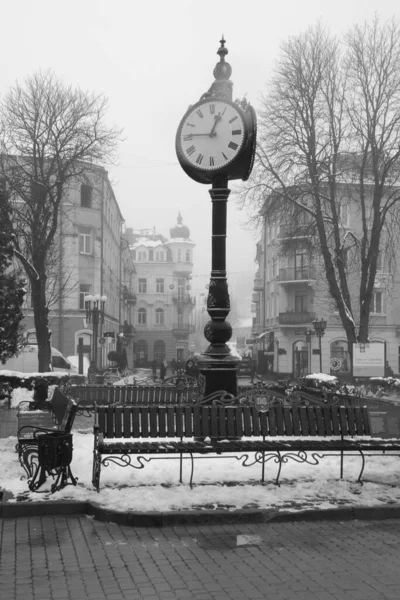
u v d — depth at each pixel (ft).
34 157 81.66
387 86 82.48
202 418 26.96
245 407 27.58
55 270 130.21
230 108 34.04
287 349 156.66
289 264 154.20
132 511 22.16
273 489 25.75
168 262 278.87
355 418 28.30
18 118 81.56
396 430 34.50
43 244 82.12
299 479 27.58
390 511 23.39
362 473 28.91
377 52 82.84
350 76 83.76
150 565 18.26
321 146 84.94
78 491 24.71
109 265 177.99
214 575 17.54
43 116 81.76
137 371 215.10
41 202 81.97
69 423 25.49
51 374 63.62
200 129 34.24
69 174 83.35
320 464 30.76
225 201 34.99
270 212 87.35
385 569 18.15
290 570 17.99
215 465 29.60
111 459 27.99
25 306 137.80
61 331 143.33
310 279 148.77
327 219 89.15
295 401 28.50
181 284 284.20
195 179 35.55
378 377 75.31
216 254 34.99
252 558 18.95
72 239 144.25
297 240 91.40
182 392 51.42
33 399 58.75
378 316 148.15
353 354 75.31
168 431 26.53
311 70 83.82
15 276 41.50
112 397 51.06
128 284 261.03
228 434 27.02
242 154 33.81
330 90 84.89
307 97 83.61
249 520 22.48
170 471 28.09
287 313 151.53
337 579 17.34
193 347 317.42
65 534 20.93
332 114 84.48
